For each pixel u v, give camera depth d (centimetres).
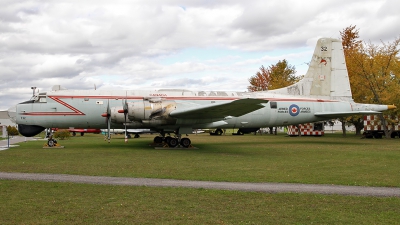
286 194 935
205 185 1057
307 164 1548
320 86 2894
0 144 3086
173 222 704
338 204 837
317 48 2911
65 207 805
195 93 2623
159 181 1122
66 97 2458
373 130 3903
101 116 2478
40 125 2455
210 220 716
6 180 1124
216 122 2503
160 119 2316
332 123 5334
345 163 1586
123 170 1348
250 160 1702
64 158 1758
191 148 2414
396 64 3719
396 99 3609
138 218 728
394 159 1736
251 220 718
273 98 2764
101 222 702
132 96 2516
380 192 966
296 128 4891
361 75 3819
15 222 701
